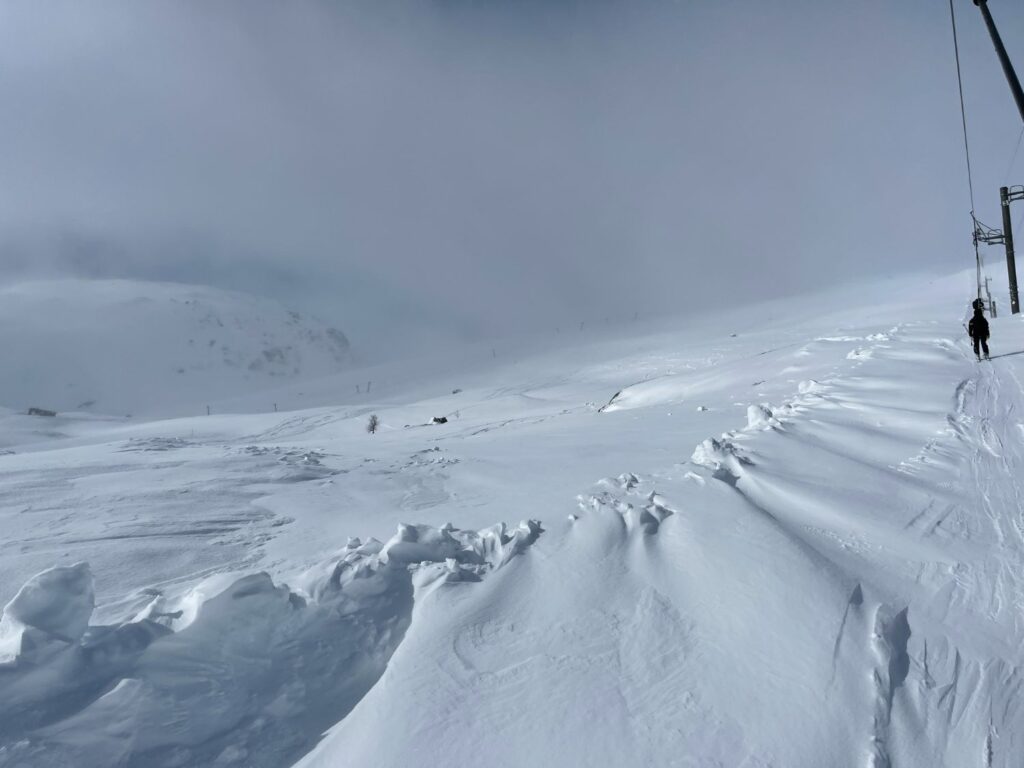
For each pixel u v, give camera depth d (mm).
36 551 6742
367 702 3844
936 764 3273
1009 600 4535
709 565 4984
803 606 4395
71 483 10680
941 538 5457
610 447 13367
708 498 6352
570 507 6676
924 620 4367
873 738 3398
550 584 4984
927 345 18438
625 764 3279
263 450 16578
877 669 3852
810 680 3775
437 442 19531
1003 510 5957
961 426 8773
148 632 4121
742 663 3949
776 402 17266
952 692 3729
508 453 13742
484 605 4703
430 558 5441
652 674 3912
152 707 3674
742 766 3236
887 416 9656
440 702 3764
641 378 93125
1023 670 3875
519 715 3641
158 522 7973
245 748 3654
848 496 6387
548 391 89688
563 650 4180
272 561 6410
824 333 88562
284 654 4293
